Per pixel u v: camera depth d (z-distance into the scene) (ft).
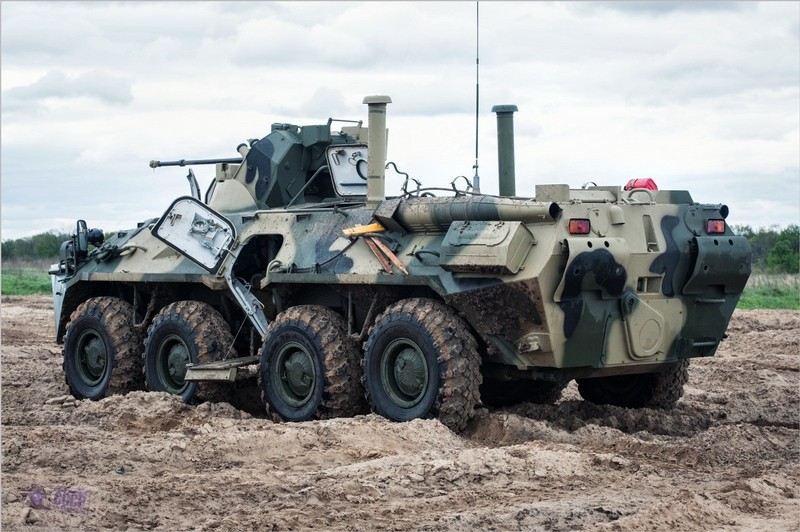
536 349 45.42
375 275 49.26
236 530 32.45
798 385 64.03
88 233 65.21
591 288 45.68
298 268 52.60
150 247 61.72
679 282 48.96
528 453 41.29
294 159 60.54
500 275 45.06
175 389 57.62
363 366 49.44
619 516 33.76
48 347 82.94
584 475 39.22
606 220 46.39
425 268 47.75
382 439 44.19
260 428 46.68
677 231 48.73
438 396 46.50
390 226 50.14
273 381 52.80
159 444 43.47
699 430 49.85
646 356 48.03
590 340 46.29
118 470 40.16
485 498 36.01
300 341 51.80
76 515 33.88
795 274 133.69
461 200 47.32
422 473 38.83
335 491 36.40
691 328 49.67
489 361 48.49
